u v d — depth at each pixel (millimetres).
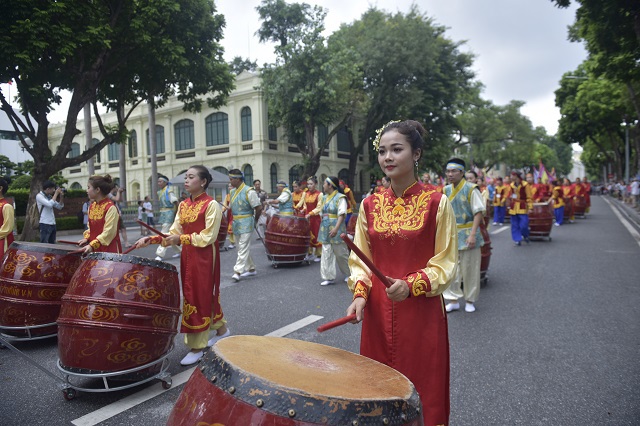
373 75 24797
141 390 3494
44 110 12414
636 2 10328
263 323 5207
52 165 12445
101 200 4758
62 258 4414
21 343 4637
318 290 6980
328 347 1957
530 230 11906
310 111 21688
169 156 32969
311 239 10234
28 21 9367
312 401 1316
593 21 11500
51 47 10312
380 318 2115
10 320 4328
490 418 3021
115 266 3230
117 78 13695
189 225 4055
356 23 27438
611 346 4332
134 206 22344
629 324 4977
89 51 11680
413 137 2105
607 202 33938
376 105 25922
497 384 3547
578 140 36750
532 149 54125
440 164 30141
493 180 18484
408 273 2090
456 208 5617
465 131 44719
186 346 4449
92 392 3426
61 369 3252
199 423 1405
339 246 7355
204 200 4070
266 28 21703
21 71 9953
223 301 6281
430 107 27172
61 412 3135
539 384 3539
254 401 1329
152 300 3283
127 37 11758
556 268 8312
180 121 32719
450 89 29359
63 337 3219
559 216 16594
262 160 29172
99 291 3154
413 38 24156
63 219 18719
